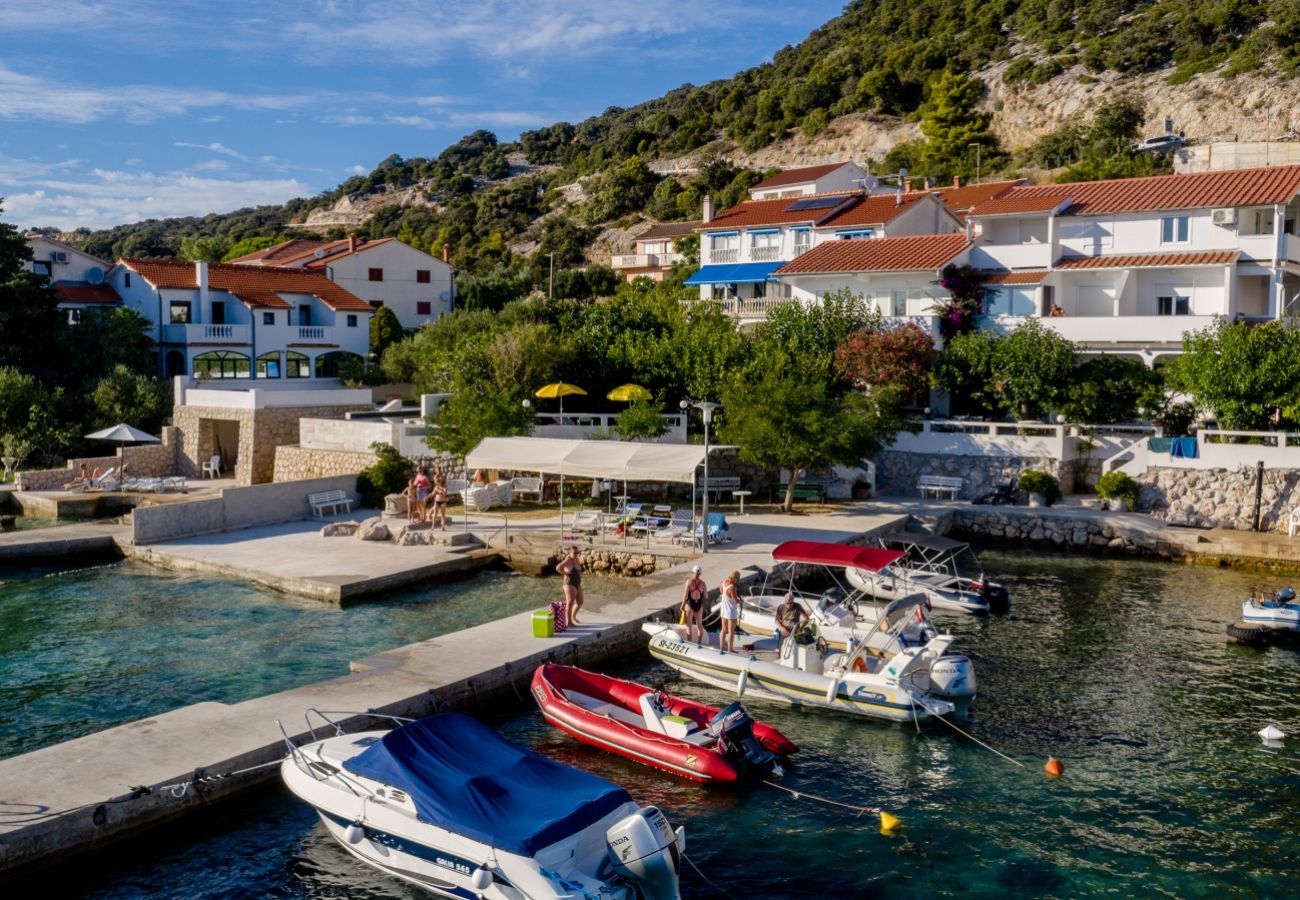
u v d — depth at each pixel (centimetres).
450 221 13725
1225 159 8706
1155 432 3972
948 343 4525
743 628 2472
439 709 1869
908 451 4219
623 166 13225
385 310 6681
